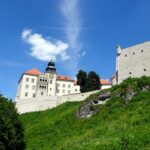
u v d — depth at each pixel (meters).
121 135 42.06
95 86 119.88
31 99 101.56
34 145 62.78
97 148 39.59
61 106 91.31
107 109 66.69
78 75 122.56
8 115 46.12
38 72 151.50
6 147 42.91
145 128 43.69
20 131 47.06
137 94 66.69
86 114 69.38
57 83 153.75
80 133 60.62
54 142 60.91
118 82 92.81
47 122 77.44
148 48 88.69
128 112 60.00
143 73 87.50
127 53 93.75
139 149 36.34
